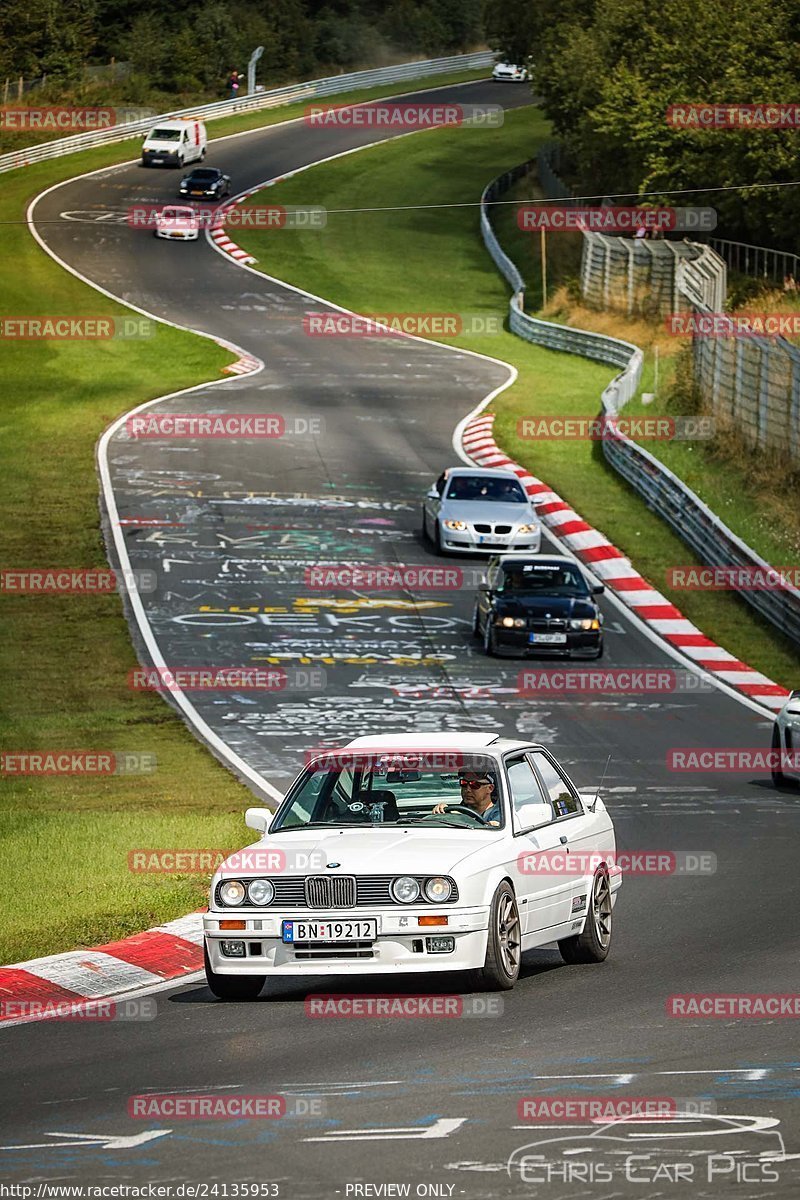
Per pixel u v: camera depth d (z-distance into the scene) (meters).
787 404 84.00
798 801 40.59
